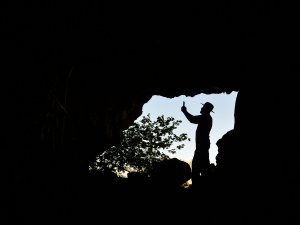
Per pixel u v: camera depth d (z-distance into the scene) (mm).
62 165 7082
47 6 5902
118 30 7480
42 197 4523
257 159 4281
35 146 5984
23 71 5816
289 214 3180
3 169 4930
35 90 6125
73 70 8266
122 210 4000
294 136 3926
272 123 4418
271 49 5453
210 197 4254
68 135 8891
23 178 5102
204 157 5867
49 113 6750
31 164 5629
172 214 3846
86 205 4148
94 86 10023
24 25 5730
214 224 3428
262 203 3537
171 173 5809
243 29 7039
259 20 6352
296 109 4105
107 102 11406
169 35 7934
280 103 4453
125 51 8875
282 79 4668
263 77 5270
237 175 4445
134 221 3641
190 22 7262
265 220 3230
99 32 7359
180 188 5301
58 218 3729
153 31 7711
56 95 7230
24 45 5816
